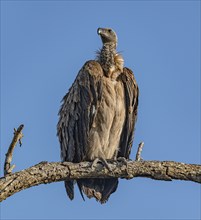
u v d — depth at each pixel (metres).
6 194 11.89
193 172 13.34
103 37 17.73
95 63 16.64
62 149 16.73
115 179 15.80
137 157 13.73
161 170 13.38
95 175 13.56
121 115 16.66
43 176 12.56
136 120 16.98
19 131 11.80
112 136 16.62
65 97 17.20
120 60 16.88
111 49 16.98
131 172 13.50
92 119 16.20
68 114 16.48
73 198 15.37
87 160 16.41
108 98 16.33
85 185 15.70
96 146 16.31
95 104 16.22
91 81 16.33
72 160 16.36
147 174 13.50
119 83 16.70
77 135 16.23
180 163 13.48
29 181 12.27
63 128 16.64
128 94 16.73
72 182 15.34
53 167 12.81
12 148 11.89
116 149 16.91
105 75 16.67
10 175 12.06
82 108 16.23
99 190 15.80
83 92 16.30
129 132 16.92
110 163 13.84
